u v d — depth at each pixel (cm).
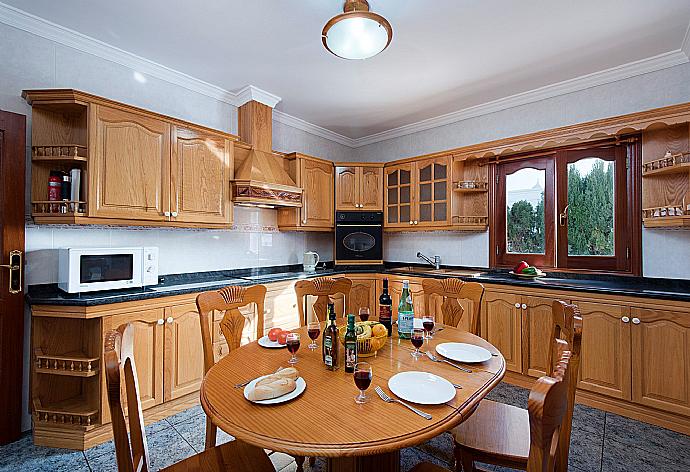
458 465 161
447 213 377
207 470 123
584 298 263
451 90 342
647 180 275
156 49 270
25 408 227
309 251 446
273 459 204
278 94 354
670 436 221
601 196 311
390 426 100
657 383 231
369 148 491
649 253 282
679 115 246
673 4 216
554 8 221
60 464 196
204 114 331
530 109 348
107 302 215
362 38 196
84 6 218
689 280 262
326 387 126
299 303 234
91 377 218
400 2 214
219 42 261
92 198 227
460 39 255
